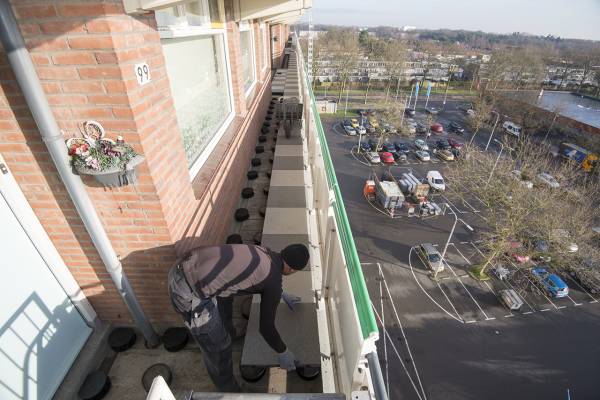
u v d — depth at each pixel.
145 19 1.66
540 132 35.16
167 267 2.19
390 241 17.98
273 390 2.14
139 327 2.46
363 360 1.35
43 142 1.63
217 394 1.43
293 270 1.83
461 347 12.62
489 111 36.03
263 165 5.47
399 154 27.77
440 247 17.55
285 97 7.70
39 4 1.30
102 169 1.54
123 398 2.18
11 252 1.77
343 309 1.78
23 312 1.87
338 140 32.16
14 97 1.51
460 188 21.22
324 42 60.59
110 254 1.99
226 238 3.58
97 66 1.43
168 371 2.27
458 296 14.70
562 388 11.41
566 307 14.27
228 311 2.27
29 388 1.92
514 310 14.09
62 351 2.18
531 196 14.90
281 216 3.76
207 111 3.55
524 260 15.23
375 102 45.34
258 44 7.15
